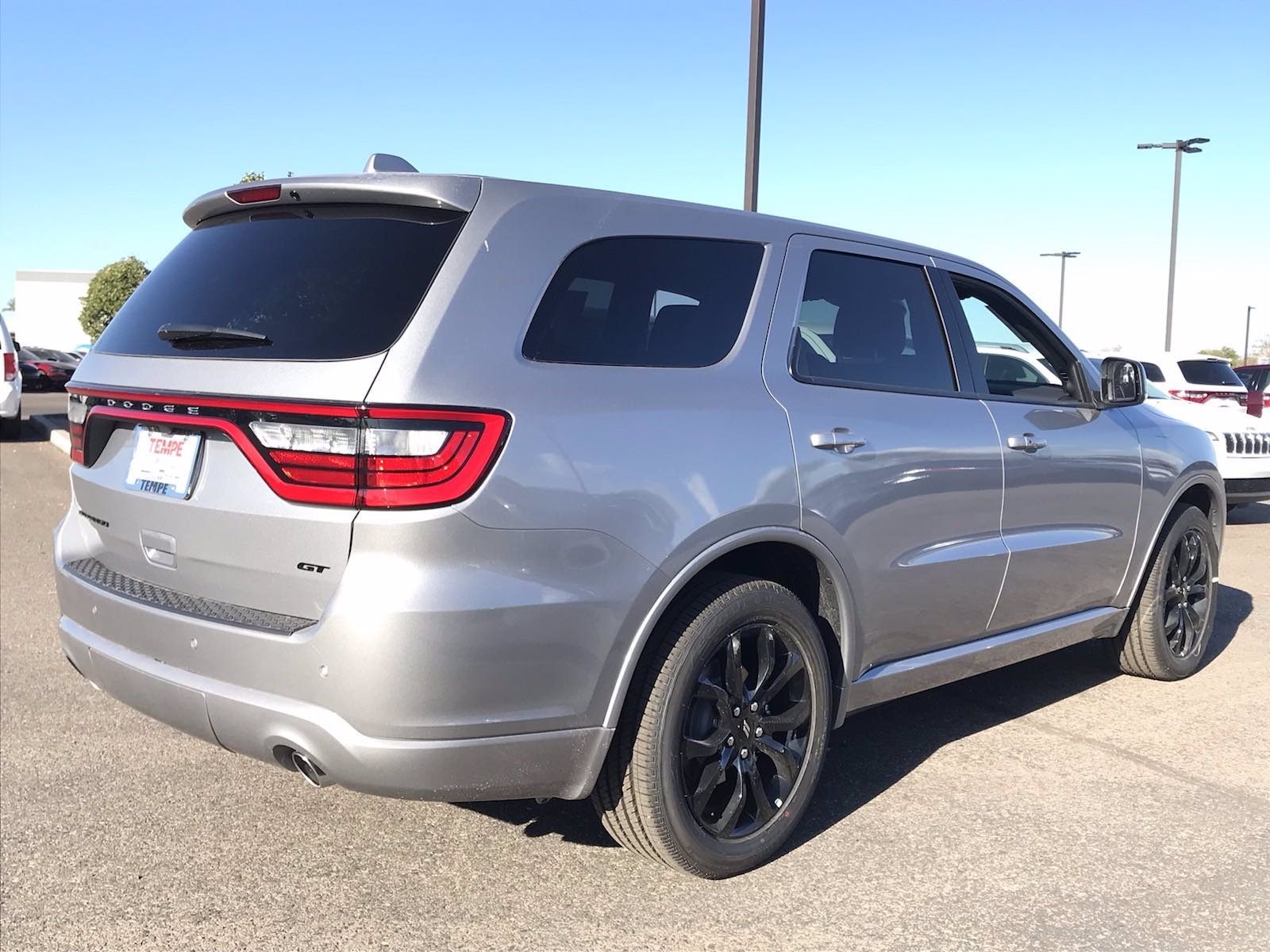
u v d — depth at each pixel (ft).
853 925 9.01
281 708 7.98
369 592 7.62
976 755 12.82
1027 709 14.55
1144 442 14.60
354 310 8.23
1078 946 8.70
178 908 9.20
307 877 9.75
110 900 9.31
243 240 9.54
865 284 11.48
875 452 10.55
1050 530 13.02
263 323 8.55
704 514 8.95
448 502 7.69
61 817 10.90
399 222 8.75
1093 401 13.78
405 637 7.60
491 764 8.13
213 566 8.61
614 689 8.60
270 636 8.00
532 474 8.03
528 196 8.91
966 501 11.66
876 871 9.93
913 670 11.44
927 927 8.98
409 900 9.37
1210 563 16.21
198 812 11.05
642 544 8.58
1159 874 9.90
